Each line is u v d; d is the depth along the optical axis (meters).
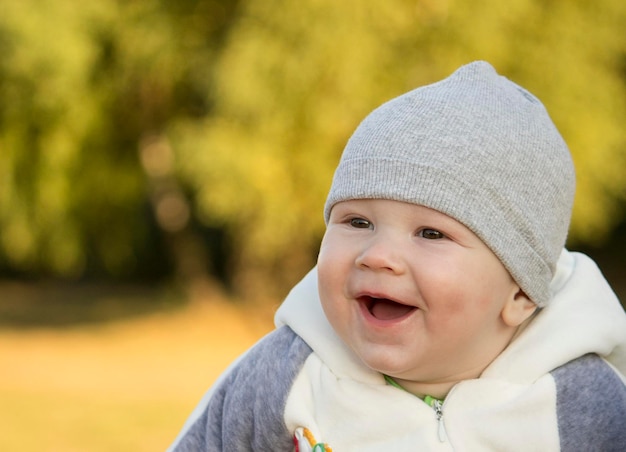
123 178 11.35
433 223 1.68
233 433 1.94
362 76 8.52
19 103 10.36
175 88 10.95
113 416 7.73
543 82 9.27
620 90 9.91
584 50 9.50
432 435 1.74
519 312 1.78
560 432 1.70
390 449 1.76
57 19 9.34
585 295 1.85
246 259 11.60
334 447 1.81
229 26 9.87
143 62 10.36
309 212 9.39
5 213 10.82
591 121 9.31
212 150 9.05
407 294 1.67
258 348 2.02
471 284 1.68
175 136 10.21
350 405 1.81
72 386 9.10
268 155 9.02
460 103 1.74
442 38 8.87
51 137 10.59
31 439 6.83
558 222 1.79
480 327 1.72
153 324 12.80
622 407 1.75
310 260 11.26
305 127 9.06
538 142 1.76
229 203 9.26
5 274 17.16
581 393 1.73
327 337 1.89
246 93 8.57
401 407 1.78
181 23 10.32
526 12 9.14
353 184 1.73
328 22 8.55
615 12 9.59
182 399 8.55
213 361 10.61
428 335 1.68
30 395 8.60
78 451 6.47
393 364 1.69
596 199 9.52
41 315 13.73
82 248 11.52
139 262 16.75
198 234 13.98
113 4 9.85
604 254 15.80
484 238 1.68
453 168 1.68
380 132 1.74
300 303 1.97
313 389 1.87
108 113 10.81
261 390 1.92
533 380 1.75
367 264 1.68
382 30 8.67
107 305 14.45
